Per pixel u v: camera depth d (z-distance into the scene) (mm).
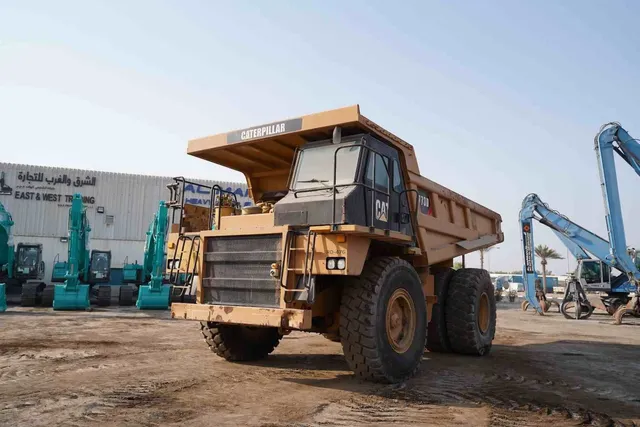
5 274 19781
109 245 30047
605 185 18234
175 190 6832
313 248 5297
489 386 5836
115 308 18156
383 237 5730
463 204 9180
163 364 6695
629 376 6816
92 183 30359
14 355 7363
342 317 5578
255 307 5582
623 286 22156
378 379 5613
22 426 3848
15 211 29031
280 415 4301
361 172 5793
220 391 5164
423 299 6512
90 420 4027
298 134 6215
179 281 6438
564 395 5484
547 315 22281
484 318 8812
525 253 22766
